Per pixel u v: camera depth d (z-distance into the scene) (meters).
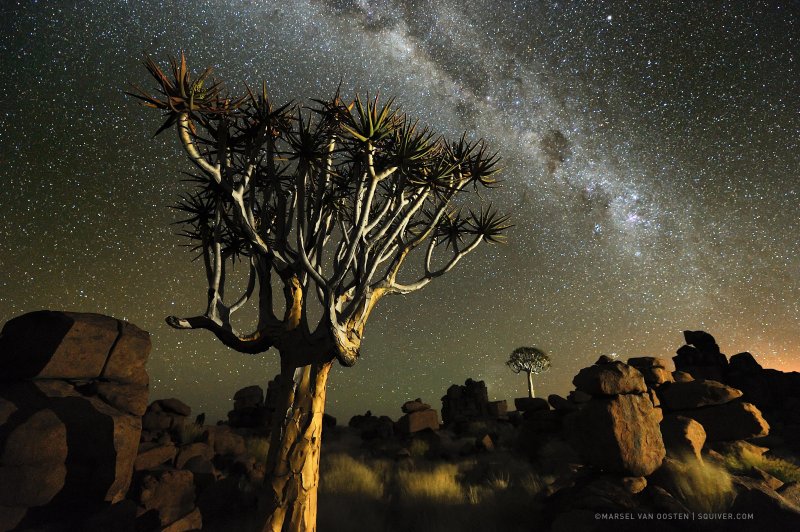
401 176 6.81
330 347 6.57
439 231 8.89
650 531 5.74
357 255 7.72
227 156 6.72
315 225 6.98
